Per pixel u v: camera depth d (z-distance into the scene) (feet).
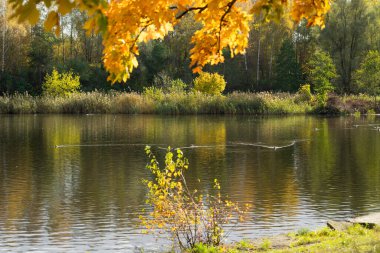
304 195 44.88
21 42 209.26
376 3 202.28
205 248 27.50
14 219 37.17
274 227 34.96
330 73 159.43
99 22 10.47
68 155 67.36
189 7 20.34
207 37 22.00
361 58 193.77
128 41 18.88
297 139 86.79
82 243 31.71
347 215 38.27
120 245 31.17
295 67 207.31
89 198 43.50
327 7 19.26
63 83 168.04
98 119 127.03
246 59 225.76
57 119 126.52
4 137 86.99
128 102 150.51
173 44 230.48
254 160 64.28
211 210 30.37
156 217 30.40
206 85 163.63
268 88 213.46
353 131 100.73
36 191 46.11
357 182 50.55
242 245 28.68
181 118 132.16
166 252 29.32
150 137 87.86
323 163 62.18
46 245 31.37
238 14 20.79
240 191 46.37
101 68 213.46
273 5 16.16
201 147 76.07
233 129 102.78
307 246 27.04
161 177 30.09
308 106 155.84
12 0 10.15
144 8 18.39
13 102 150.30
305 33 226.99
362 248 24.71
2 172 55.01
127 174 54.19
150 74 215.72
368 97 171.01
